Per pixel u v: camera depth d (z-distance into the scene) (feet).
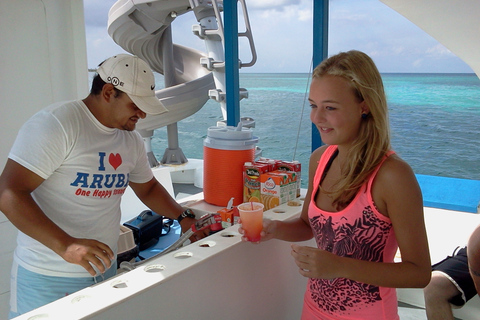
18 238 4.41
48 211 4.11
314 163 4.14
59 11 7.72
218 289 4.01
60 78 7.94
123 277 3.44
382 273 3.09
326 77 3.23
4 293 7.04
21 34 7.25
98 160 4.17
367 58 3.27
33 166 3.75
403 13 7.20
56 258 4.09
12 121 7.36
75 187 4.10
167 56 21.81
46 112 3.97
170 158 19.66
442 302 6.14
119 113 4.17
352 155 3.30
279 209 5.33
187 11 18.71
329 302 3.58
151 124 19.24
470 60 7.69
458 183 9.62
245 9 11.77
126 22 19.39
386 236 3.30
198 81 19.93
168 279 3.43
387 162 3.17
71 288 4.20
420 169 45.73
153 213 8.39
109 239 4.49
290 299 5.42
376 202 3.22
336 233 3.46
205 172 6.37
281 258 5.04
